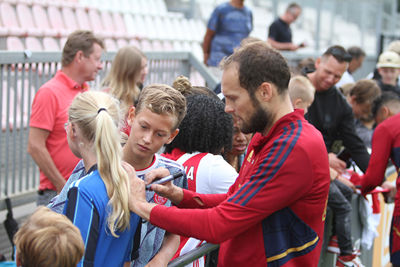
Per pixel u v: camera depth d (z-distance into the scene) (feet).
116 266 5.31
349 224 10.36
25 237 4.48
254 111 5.65
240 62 5.57
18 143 13.52
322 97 11.58
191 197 6.19
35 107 9.97
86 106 5.44
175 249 6.33
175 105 5.85
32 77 12.48
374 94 14.29
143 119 5.79
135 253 5.83
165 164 6.42
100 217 5.08
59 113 10.09
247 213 5.47
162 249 6.21
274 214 5.71
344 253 10.43
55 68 12.75
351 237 11.36
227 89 5.68
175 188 6.13
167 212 5.42
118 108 5.72
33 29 22.77
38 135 9.95
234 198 5.54
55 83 10.25
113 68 11.28
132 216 5.53
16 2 23.80
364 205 11.94
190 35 34.27
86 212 5.00
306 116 11.50
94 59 10.53
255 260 5.81
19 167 12.55
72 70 10.41
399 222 11.03
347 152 12.19
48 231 4.47
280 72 5.59
